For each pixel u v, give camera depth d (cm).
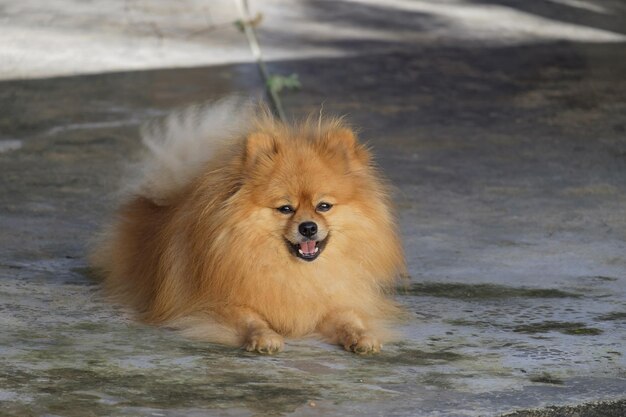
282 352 843
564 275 1092
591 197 1437
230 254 865
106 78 2158
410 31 2791
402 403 725
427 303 993
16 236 1196
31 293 994
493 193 1452
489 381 778
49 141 1683
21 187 1416
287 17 2881
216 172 892
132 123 1803
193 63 2316
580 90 2195
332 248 880
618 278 1084
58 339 851
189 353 827
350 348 847
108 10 2867
